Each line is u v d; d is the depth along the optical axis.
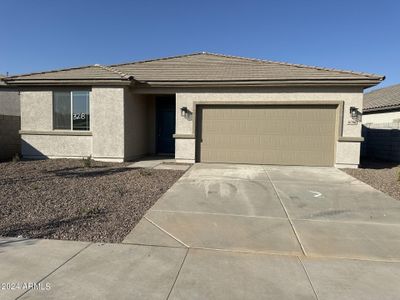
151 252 4.54
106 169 11.39
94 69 14.41
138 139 15.15
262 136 13.11
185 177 10.12
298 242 5.00
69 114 13.91
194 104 13.27
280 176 10.52
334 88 12.45
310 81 12.27
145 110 16.11
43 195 7.35
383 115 19.62
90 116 13.66
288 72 13.30
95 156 13.59
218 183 9.25
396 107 17.42
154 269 4.04
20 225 5.46
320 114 12.73
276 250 4.70
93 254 4.43
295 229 5.57
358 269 4.13
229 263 4.25
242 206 6.93
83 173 10.45
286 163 13.01
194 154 13.36
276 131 13.01
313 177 10.41
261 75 13.11
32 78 13.63
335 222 5.97
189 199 7.41
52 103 13.94
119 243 4.83
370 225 5.82
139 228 5.47
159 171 11.16
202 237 5.14
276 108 12.96
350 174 11.10
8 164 12.21
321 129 12.77
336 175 10.86
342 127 12.48
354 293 3.55
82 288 3.57
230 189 8.51
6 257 4.30
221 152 13.40
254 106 13.08
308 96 12.60
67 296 3.41
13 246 4.64
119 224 5.64
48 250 4.53
